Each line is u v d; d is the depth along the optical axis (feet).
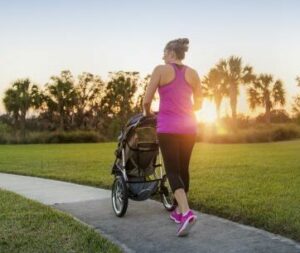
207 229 18.43
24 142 151.74
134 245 16.78
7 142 150.61
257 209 21.31
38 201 25.84
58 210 23.02
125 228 19.17
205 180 32.86
